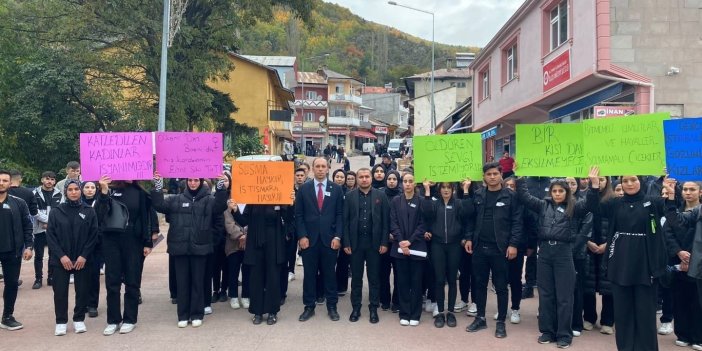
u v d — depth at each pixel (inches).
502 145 925.2
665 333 255.6
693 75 484.7
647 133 223.5
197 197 271.4
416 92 2070.6
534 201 247.3
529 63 682.8
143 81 841.5
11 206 261.1
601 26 486.6
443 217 264.7
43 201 347.6
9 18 769.6
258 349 231.1
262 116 1295.5
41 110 714.8
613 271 219.5
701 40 486.3
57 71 717.3
